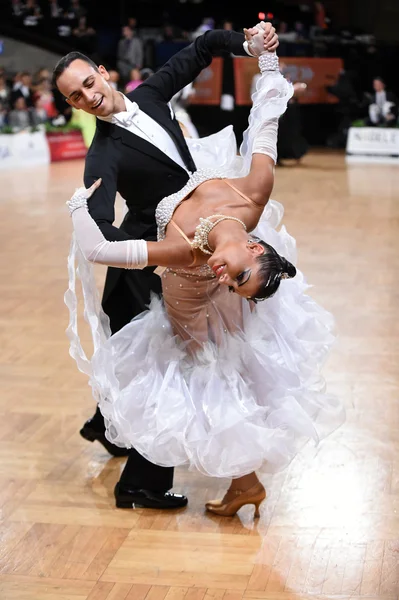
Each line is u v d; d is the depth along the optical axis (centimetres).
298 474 355
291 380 308
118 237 284
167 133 315
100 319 321
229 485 352
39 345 528
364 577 282
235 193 283
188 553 300
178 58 327
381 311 582
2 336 546
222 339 307
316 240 807
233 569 289
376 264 713
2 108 1451
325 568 288
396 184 1162
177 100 1049
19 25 1777
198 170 300
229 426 295
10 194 1115
